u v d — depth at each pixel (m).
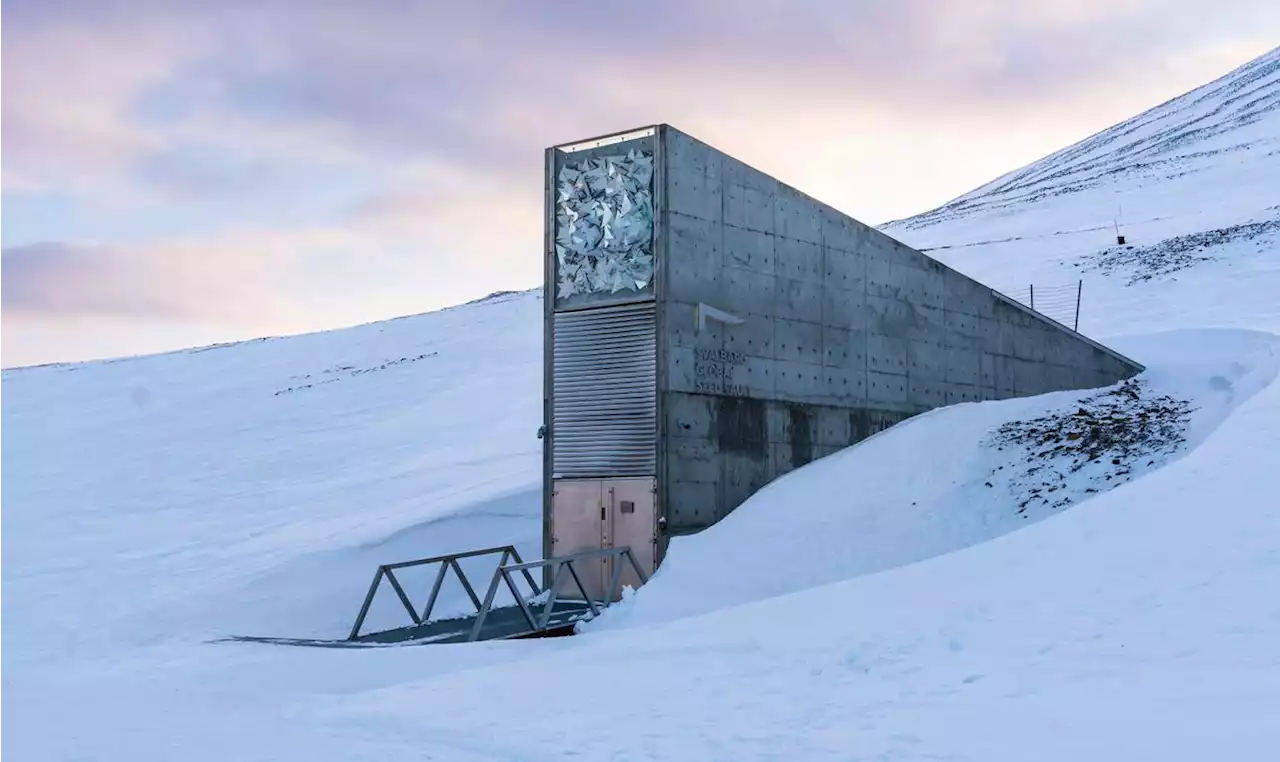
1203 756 5.06
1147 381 20.41
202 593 19.00
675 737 6.88
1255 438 11.02
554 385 16.64
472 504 22.38
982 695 6.91
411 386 45.53
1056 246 70.75
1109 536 9.66
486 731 7.53
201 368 58.47
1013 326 22.88
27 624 17.84
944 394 21.02
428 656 11.62
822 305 18.50
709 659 9.19
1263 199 76.56
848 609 9.81
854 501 15.80
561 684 8.98
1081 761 5.30
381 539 20.88
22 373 66.31
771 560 14.59
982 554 10.41
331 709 8.98
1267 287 46.56
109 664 13.52
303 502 26.70
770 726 6.91
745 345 16.95
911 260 20.56
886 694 7.33
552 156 17.06
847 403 18.84
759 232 17.41
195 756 7.17
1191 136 146.88
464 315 65.75
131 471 33.88
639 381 15.77
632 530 15.59
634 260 16.02
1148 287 51.75
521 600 13.01
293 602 18.48
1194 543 8.84
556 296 16.80
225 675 11.31
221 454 35.38
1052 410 18.16
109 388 54.75
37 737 8.02
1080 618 8.02
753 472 16.94
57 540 25.11
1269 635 6.82
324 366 53.91
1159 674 6.60
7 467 36.34
